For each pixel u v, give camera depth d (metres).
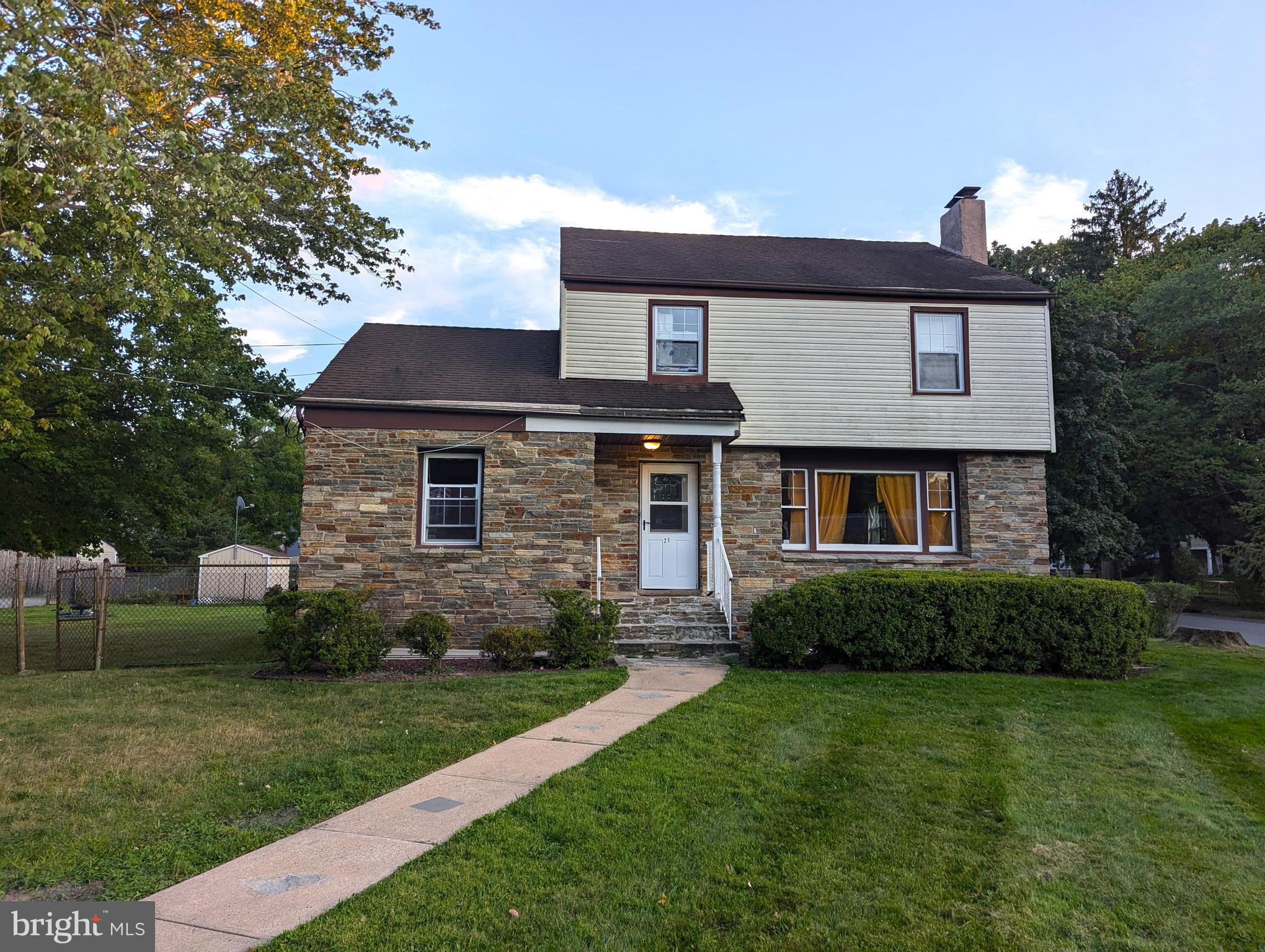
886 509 14.26
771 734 6.89
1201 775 6.15
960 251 16.94
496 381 12.95
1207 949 3.59
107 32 8.02
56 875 4.08
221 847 4.43
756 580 13.35
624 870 4.20
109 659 11.74
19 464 12.75
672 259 14.87
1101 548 20.52
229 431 18.42
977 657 10.28
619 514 13.37
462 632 11.66
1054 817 5.15
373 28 11.25
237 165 8.84
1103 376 21.34
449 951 3.36
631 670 10.12
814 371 13.81
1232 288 28.67
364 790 5.41
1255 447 26.23
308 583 11.49
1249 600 28.25
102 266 8.06
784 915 3.78
